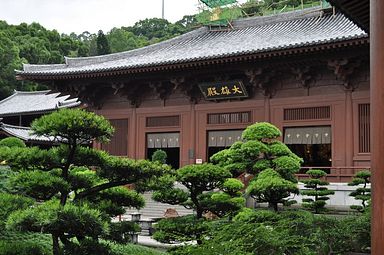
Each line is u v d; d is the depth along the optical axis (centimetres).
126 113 3616
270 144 2036
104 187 1130
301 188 2617
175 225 1392
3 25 9975
